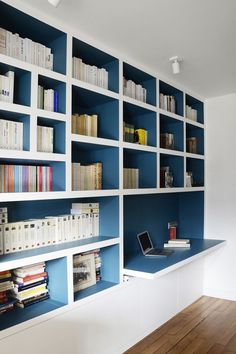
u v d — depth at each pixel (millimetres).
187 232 3924
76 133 2283
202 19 2002
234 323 3035
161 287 2982
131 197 3135
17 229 1981
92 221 2510
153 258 2811
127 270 2447
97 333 2230
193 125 3619
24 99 1902
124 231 3014
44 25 1974
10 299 1994
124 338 2479
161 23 2053
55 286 2125
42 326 1869
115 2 1813
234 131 3658
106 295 2320
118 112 2482
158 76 2965
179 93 3400
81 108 2658
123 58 2549
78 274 2322
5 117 1905
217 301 3621
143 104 2748
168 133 3383
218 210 3752
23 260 1779
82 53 2383
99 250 2551
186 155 3426
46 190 2078
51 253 1942
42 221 2129
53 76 1973
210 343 2646
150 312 2805
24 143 1877
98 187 2475
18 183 1924
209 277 3811
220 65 2785
